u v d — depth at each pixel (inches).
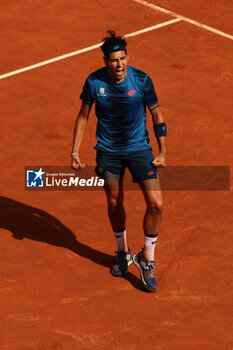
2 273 1071.0
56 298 1020.5
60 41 1927.9
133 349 920.9
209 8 2121.1
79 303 1010.7
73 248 1132.5
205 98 1630.2
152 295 1027.3
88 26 2015.3
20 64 1795.0
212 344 929.5
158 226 1006.4
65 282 1054.4
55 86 1685.5
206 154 1406.3
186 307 1000.9
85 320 976.9
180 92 1656.0
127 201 1250.6
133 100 961.5
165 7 2122.3
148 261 1026.1
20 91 1658.5
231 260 1097.4
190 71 1755.7
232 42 1923.0
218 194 1272.1
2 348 922.7
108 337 944.3
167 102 1610.5
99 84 962.7
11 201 1252.5
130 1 2156.7
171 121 1530.5
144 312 992.9
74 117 1552.7
